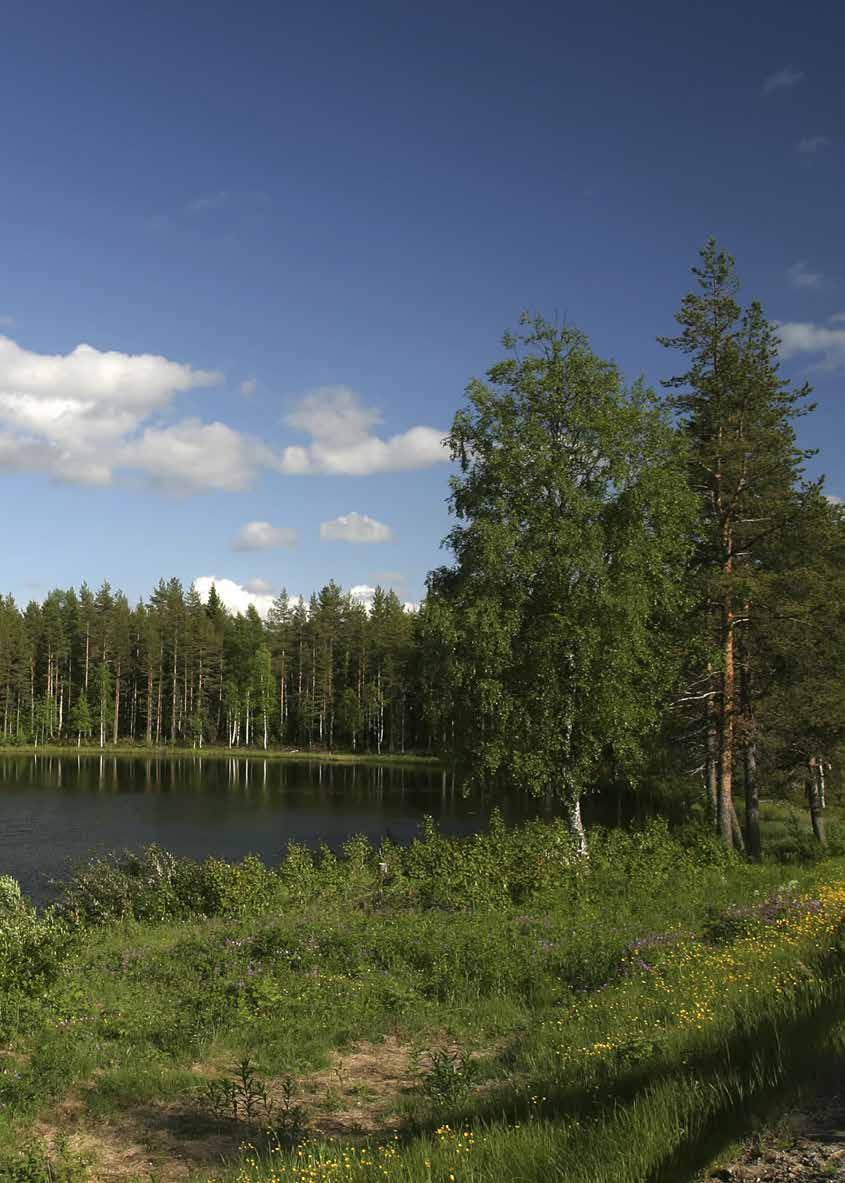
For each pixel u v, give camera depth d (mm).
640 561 25625
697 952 12633
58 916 20453
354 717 99812
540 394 27641
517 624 25719
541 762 25719
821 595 27969
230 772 74312
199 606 117625
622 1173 4664
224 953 14344
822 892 16828
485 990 12469
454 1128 6480
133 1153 7234
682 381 29750
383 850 22859
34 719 104125
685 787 44812
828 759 30172
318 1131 7484
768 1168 4648
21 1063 9312
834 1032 6352
